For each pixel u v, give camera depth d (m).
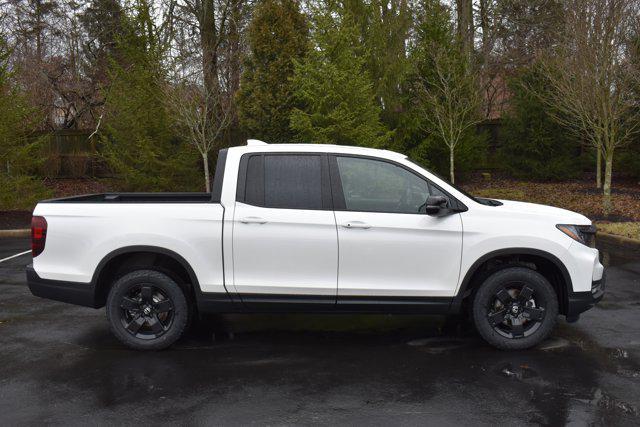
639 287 7.02
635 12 11.71
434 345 4.94
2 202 14.03
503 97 25.81
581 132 17.39
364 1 16.91
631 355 4.64
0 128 13.44
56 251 4.79
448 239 4.71
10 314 6.03
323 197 4.75
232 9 20.81
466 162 18.44
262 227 4.68
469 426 3.42
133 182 16.02
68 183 19.88
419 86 16.81
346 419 3.52
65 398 3.86
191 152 16.38
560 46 13.85
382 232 4.69
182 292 4.83
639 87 12.70
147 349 4.81
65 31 21.47
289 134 15.87
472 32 24.25
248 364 4.49
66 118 22.27
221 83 17.30
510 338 4.77
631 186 17.02
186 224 4.71
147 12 15.68
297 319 5.75
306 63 14.64
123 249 4.70
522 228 4.73
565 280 4.73
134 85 15.84
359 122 14.65
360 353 4.74
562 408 3.66
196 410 3.66
